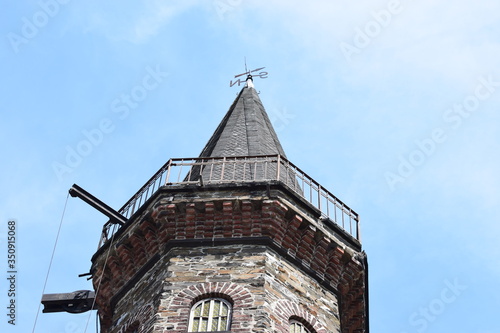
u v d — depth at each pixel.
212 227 35.97
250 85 49.66
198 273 34.44
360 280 37.03
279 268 34.97
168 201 36.53
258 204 36.06
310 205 36.91
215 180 37.19
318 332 33.84
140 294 35.31
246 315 32.62
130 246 37.16
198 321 32.84
